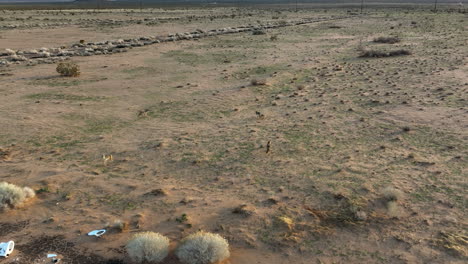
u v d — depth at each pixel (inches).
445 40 1959.9
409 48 1758.1
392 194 433.7
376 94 946.1
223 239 351.3
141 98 987.3
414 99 876.6
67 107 898.1
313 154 584.4
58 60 1621.6
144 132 717.3
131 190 479.8
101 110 873.5
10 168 552.7
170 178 515.5
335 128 705.6
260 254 349.7
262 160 566.6
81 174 529.0
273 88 1067.9
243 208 419.8
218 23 3592.5
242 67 1411.2
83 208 436.5
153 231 388.8
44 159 587.5
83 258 346.6
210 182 500.1
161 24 3511.3
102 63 1537.9
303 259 341.1
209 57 1660.9
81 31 2915.8
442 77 1096.2
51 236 380.8
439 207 417.4
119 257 347.3
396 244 357.4
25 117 816.3
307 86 1075.3
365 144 620.1
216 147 628.4
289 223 392.2
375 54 1563.7
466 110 764.6
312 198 445.7
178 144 645.9
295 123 745.0
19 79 1230.3
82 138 687.7
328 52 1740.9
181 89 1083.3
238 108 868.6
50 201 453.4
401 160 548.1
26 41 2331.4
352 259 339.3
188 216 413.1
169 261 342.0
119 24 3503.9
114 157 594.6
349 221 395.5
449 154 561.6
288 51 1808.6
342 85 1072.8
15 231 390.3
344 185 473.7
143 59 1632.6
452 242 355.3
